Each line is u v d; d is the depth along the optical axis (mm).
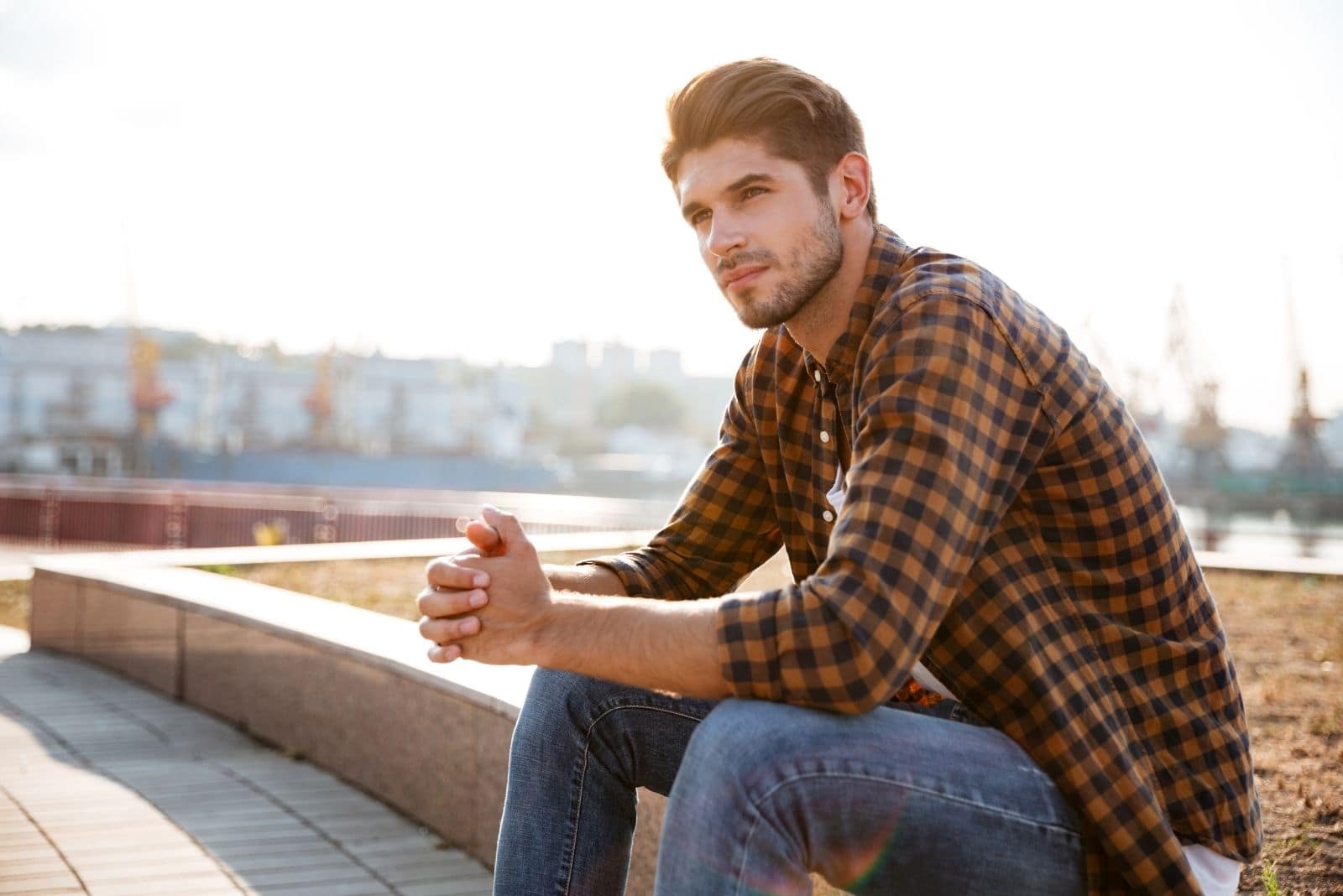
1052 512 1543
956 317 1468
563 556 9492
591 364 191125
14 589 11477
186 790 4152
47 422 99312
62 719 5426
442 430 124125
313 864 3311
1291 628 5906
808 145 1625
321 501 17906
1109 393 1592
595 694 1732
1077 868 1457
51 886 3084
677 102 1662
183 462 100812
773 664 1378
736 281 1642
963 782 1396
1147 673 1535
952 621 1486
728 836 1333
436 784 3650
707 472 2010
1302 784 3115
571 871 1722
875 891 1444
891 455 1413
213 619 5527
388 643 4352
